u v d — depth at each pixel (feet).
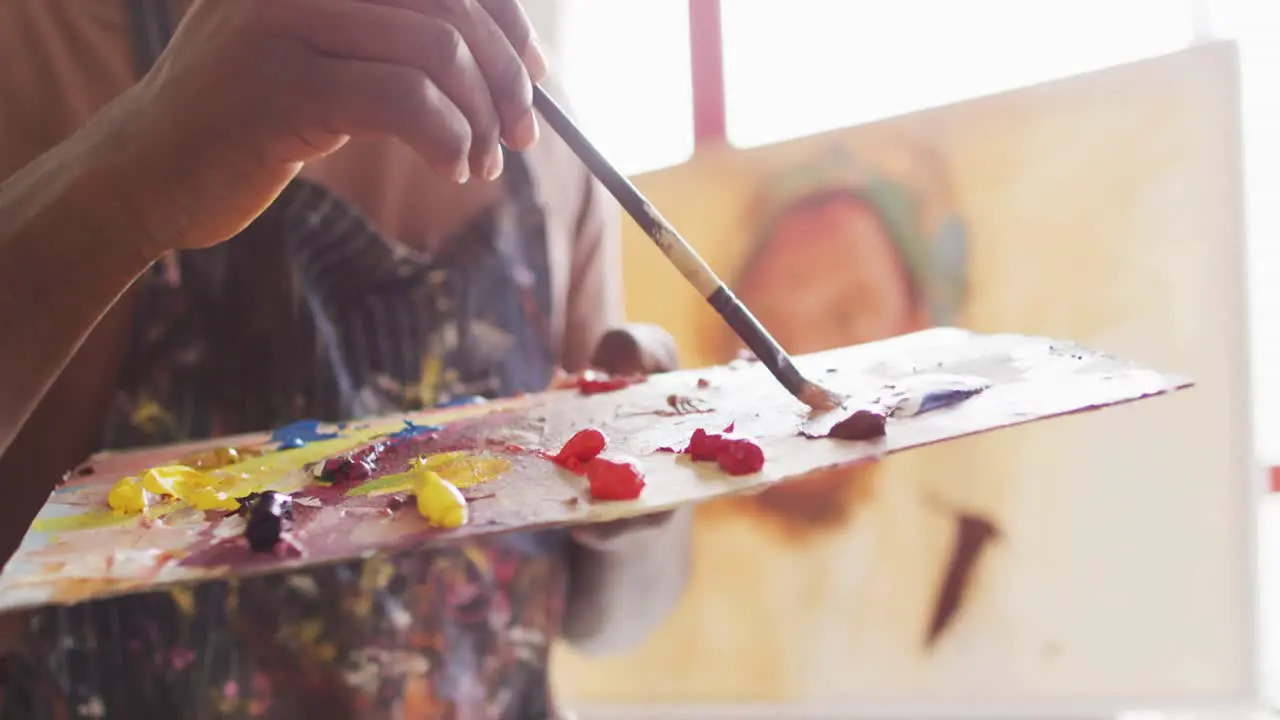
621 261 2.72
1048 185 2.19
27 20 1.75
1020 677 2.34
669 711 2.72
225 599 1.75
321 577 1.80
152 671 1.69
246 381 1.76
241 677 1.74
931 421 1.04
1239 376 2.06
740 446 0.98
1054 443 2.28
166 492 1.08
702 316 2.63
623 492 0.94
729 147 2.58
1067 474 2.27
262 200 0.99
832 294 2.45
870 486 2.48
